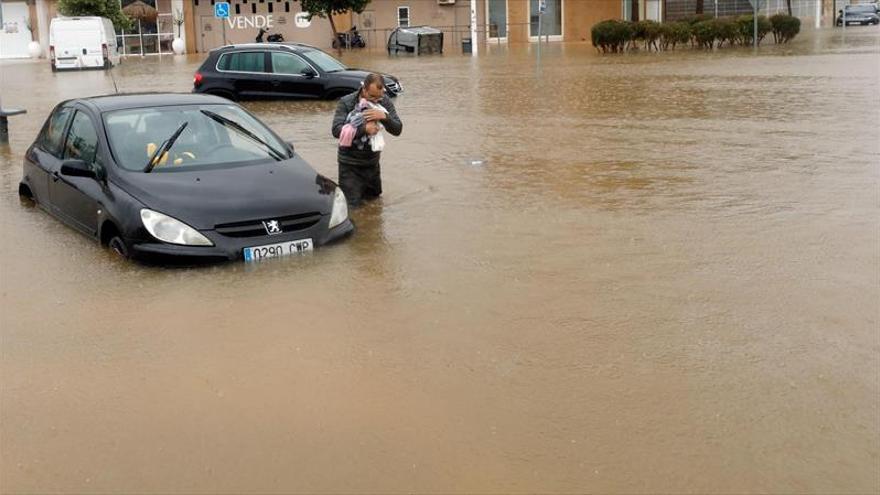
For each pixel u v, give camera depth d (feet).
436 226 30.63
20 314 22.86
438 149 45.57
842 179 35.83
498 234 29.40
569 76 86.53
